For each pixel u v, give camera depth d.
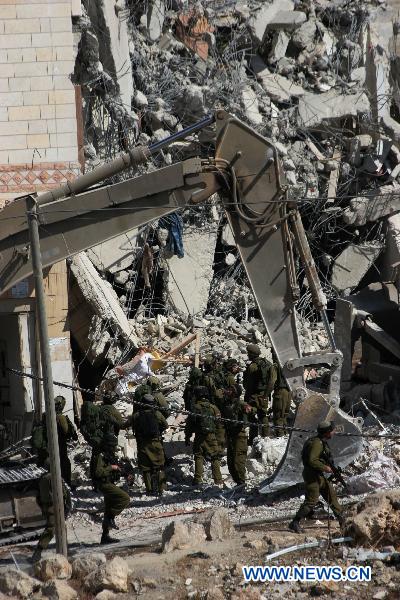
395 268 88.94
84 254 87.62
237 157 59.12
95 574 46.44
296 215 60.09
